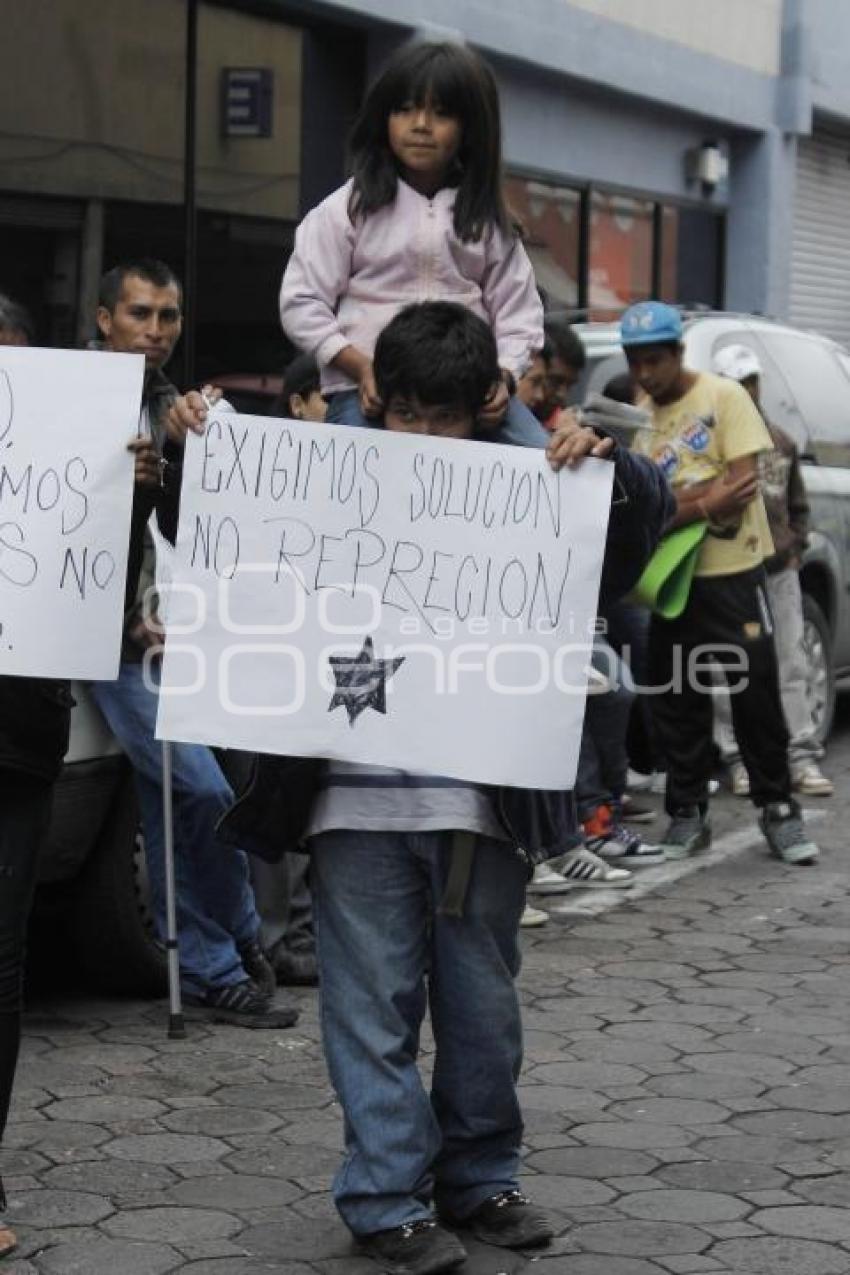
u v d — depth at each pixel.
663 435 12.09
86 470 6.58
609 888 11.81
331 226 7.04
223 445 6.39
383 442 6.41
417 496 6.41
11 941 6.54
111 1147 7.53
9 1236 6.56
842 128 30.34
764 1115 7.94
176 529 6.73
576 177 23.53
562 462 6.39
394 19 18.69
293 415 9.86
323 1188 7.15
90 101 15.88
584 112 23.61
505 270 7.12
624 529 6.58
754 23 27.06
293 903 9.74
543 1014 9.28
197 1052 8.69
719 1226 6.84
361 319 7.04
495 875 6.47
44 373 6.59
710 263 27.72
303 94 18.42
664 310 12.02
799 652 14.71
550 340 11.27
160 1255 6.57
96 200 16.00
